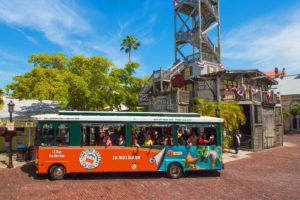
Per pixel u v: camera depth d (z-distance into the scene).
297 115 33.38
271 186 8.15
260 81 23.30
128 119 8.81
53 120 8.41
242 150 16.75
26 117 13.28
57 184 7.87
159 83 21.64
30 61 12.94
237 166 11.45
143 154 8.84
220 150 9.42
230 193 7.32
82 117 8.56
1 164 10.91
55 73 11.92
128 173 9.64
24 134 14.84
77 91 13.49
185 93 17.36
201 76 18.41
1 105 13.50
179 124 9.23
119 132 8.91
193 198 6.78
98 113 9.08
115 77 15.23
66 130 8.50
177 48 25.64
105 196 6.78
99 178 8.77
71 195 6.80
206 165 9.23
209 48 24.09
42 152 8.27
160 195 6.99
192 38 23.39
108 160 8.60
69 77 12.09
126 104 16.38
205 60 21.61
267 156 14.32
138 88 16.53
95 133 8.92
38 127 8.33
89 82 13.98
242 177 9.34
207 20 25.36
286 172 10.28
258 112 17.38
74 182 8.15
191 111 16.27
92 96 13.82
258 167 11.25
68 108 16.31
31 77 11.59
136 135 9.39
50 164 8.27
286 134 31.11
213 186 8.05
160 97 18.38
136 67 16.47
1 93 13.16
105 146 8.61
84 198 6.57
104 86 14.57
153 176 9.24
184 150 9.14
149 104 19.64
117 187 7.68
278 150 16.97
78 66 14.05
